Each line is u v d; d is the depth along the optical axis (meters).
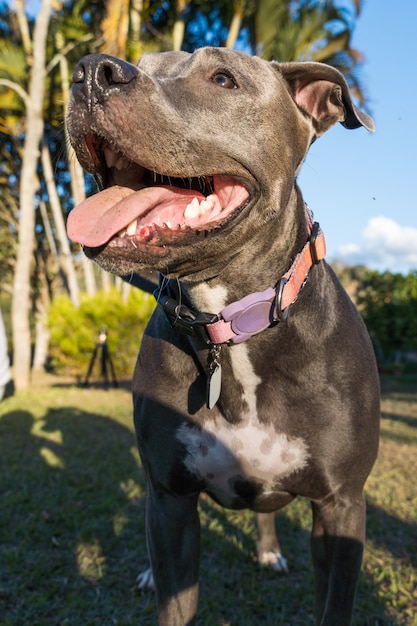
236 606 2.86
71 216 1.76
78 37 12.45
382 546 3.53
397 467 5.36
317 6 10.73
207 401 2.05
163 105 1.75
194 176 1.82
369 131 2.23
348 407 2.12
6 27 14.47
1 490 4.46
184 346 2.16
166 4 13.74
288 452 2.13
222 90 1.94
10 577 3.10
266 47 11.13
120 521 3.82
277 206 1.99
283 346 2.07
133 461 5.38
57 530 3.64
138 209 1.76
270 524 3.25
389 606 2.86
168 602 2.11
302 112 2.27
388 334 19.33
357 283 24.48
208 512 4.05
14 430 6.84
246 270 2.00
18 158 17.41
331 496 2.16
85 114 1.66
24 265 11.41
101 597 2.93
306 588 3.03
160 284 2.25
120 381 13.23
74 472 4.95
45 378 14.48
